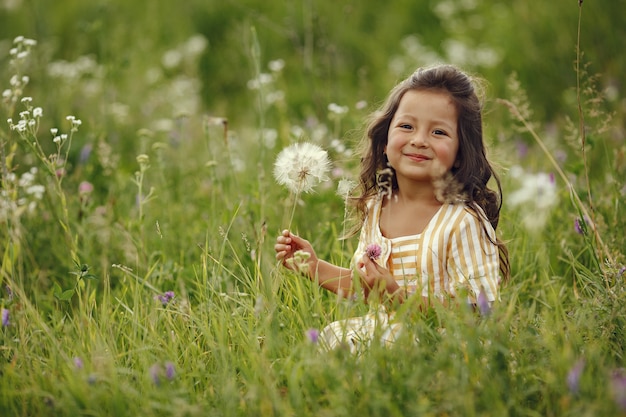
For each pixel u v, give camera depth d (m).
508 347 2.36
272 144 4.70
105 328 2.80
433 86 2.79
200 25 8.41
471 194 2.82
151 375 2.36
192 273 3.44
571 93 5.96
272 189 4.11
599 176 4.59
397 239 2.80
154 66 7.69
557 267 3.53
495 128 5.26
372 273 2.63
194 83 7.23
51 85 5.73
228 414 2.24
